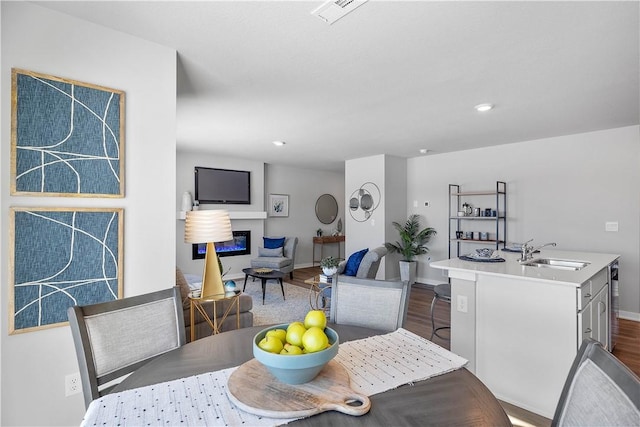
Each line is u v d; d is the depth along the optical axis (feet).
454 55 7.43
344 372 3.41
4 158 5.32
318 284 13.98
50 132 5.70
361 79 8.74
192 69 8.13
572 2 5.54
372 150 18.44
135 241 6.63
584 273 7.58
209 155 20.33
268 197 23.99
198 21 6.13
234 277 21.68
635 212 13.37
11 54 5.38
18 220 5.42
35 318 5.57
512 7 5.69
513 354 7.57
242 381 3.22
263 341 3.19
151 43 6.84
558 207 15.25
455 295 8.50
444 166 19.30
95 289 6.14
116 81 6.41
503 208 16.97
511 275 7.42
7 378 5.36
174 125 7.13
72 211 5.91
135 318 4.31
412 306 15.26
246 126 13.32
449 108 11.06
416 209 20.66
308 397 2.94
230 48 7.12
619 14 5.85
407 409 2.86
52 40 5.75
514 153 16.58
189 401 2.98
